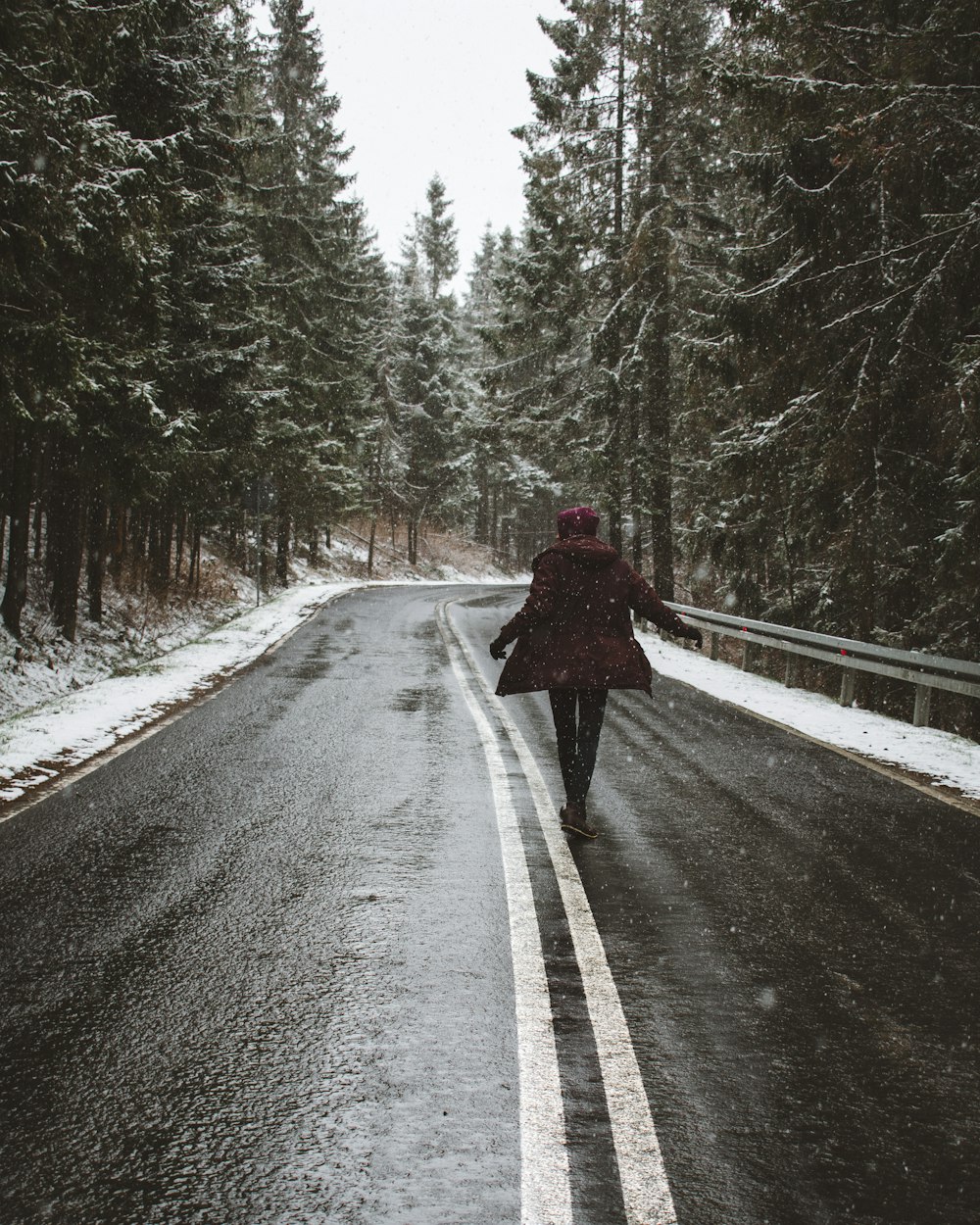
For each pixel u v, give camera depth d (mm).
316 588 30766
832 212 11828
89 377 9883
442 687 10914
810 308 12797
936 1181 2246
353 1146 2314
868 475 12969
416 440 48906
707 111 17969
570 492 26844
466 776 6430
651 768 6965
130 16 9000
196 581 22641
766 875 4551
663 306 20562
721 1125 2443
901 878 4574
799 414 12797
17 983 3197
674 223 20172
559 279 22484
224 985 3205
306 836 4977
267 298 23391
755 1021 3039
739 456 13703
